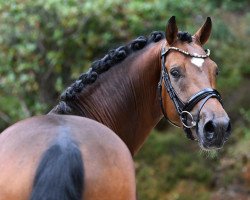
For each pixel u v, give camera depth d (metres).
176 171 12.59
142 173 12.57
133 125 5.70
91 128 4.46
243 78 14.30
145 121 5.75
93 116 5.47
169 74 5.29
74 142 4.19
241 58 14.70
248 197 12.06
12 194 4.03
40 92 12.78
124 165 4.36
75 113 5.41
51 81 12.79
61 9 12.09
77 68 12.43
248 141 12.94
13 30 12.40
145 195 12.31
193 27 13.34
